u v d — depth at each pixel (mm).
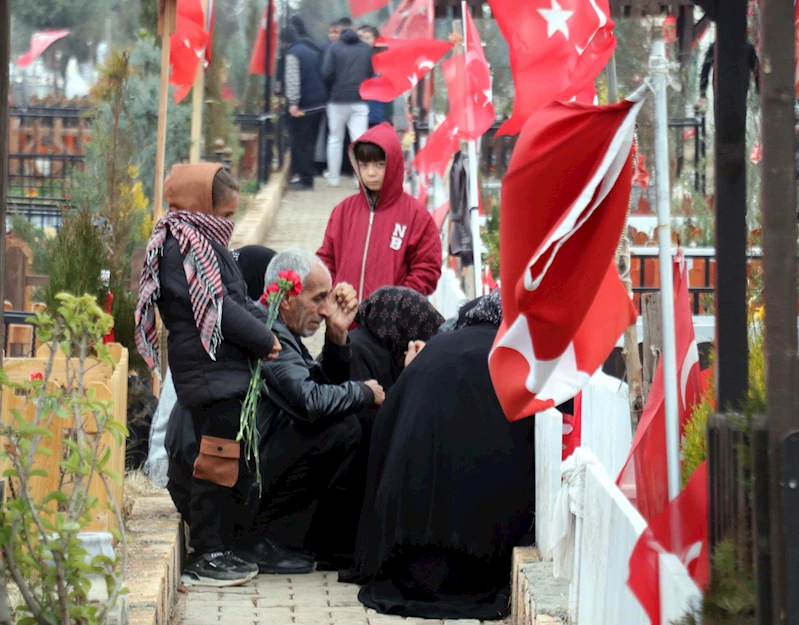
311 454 21328
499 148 43219
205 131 62844
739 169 11984
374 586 19812
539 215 12766
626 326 14781
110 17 78938
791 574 9625
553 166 12625
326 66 66562
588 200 12297
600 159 12594
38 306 23438
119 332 25172
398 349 23562
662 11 20656
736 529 10852
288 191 70562
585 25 19234
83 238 23875
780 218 9852
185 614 18906
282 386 20844
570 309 13008
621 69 21594
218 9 77562
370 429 22641
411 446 19422
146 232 38688
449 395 19578
